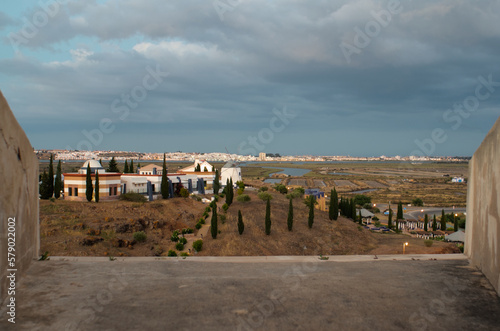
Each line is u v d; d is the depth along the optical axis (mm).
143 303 5391
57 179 52438
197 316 4953
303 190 82750
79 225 37500
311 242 45938
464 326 4750
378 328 4664
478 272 7156
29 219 7281
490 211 6609
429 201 135000
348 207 71312
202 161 96000
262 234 45750
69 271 7020
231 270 7328
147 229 43438
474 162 7977
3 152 5648
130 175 61281
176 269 7348
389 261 8133
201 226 48344
